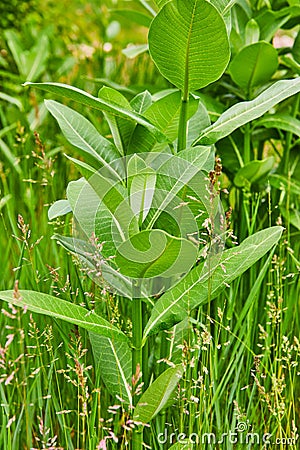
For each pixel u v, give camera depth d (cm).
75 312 187
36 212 246
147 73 296
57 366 215
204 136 191
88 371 213
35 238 230
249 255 192
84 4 358
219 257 193
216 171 184
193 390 203
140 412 188
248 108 191
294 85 190
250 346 216
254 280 220
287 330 224
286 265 226
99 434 202
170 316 191
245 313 206
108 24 345
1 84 296
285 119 229
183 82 188
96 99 183
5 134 271
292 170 242
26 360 217
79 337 196
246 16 240
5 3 320
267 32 236
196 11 178
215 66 185
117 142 195
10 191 249
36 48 296
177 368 183
